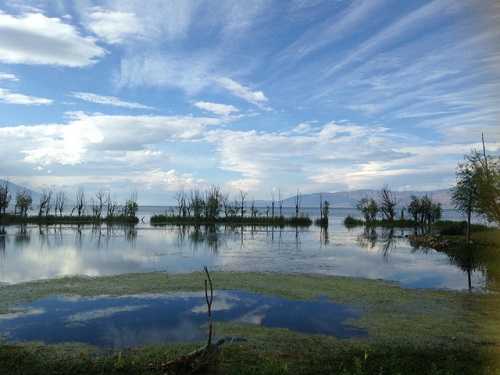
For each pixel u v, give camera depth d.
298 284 15.53
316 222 68.19
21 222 61.66
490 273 18.95
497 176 25.23
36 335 9.34
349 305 12.42
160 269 18.91
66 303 12.31
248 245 30.95
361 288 14.99
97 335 9.34
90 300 12.70
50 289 14.20
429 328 10.12
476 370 6.84
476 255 23.94
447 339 9.28
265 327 10.06
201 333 9.54
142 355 7.99
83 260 21.80
